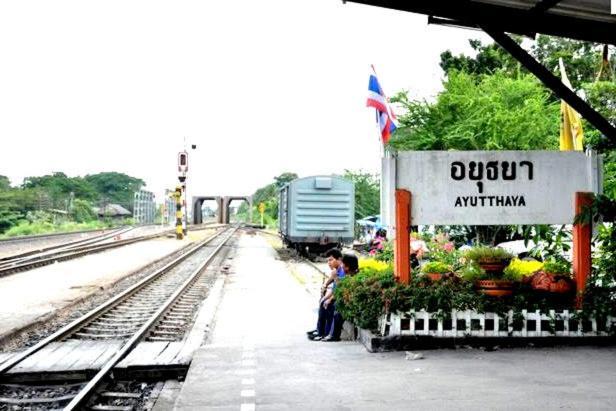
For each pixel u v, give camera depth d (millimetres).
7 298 14523
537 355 7383
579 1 6328
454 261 11352
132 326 11430
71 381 7535
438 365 6906
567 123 10906
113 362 7715
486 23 6508
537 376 6355
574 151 8203
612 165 10656
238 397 5707
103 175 137750
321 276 20312
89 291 15922
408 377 6379
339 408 5348
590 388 5871
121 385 7426
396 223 8102
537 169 8156
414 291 7820
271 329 10344
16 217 61000
